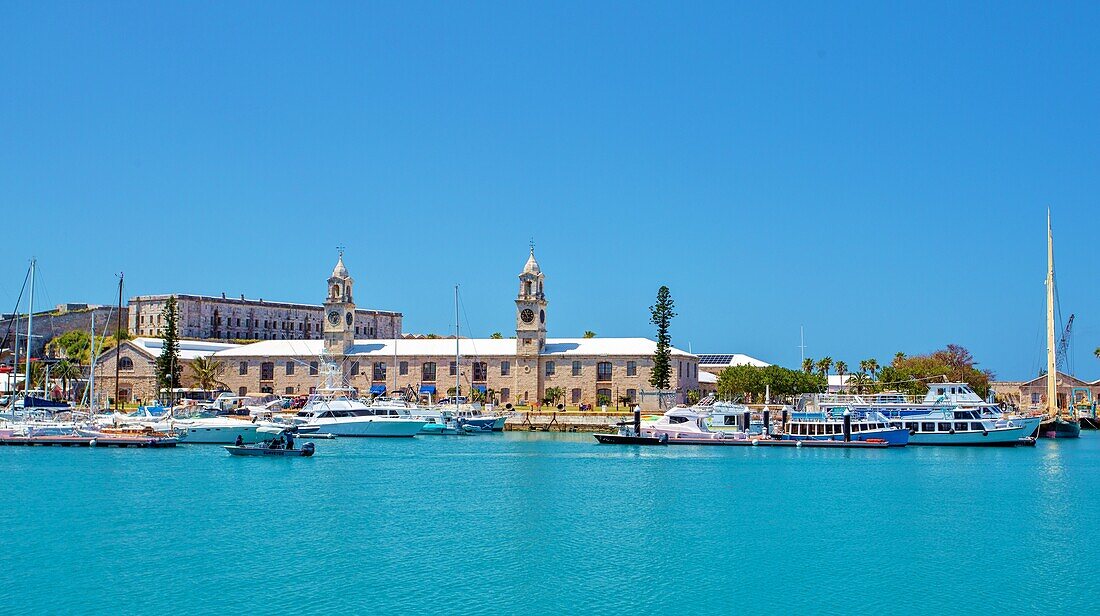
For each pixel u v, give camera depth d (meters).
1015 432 158.38
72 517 85.69
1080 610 61.03
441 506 93.88
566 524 85.19
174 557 71.25
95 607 59.47
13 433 147.88
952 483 112.44
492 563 70.75
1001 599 63.19
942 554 74.69
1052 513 91.81
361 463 130.50
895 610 60.88
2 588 63.19
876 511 92.50
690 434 161.62
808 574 68.75
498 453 147.12
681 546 76.88
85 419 161.25
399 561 70.81
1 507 90.19
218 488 103.56
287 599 61.28
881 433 156.88
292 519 85.94
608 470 124.00
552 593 63.53
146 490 101.31
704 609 60.81
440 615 58.78
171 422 153.75
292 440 139.12
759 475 119.50
